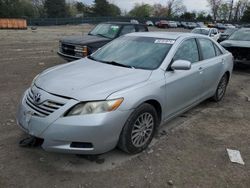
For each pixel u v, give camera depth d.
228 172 3.84
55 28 48.00
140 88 3.92
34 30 38.38
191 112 6.03
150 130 4.25
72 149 3.49
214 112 6.10
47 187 3.36
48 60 11.79
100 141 3.53
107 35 10.18
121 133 3.79
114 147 3.77
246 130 5.23
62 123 3.44
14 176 3.52
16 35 26.64
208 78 5.78
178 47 4.93
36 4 81.38
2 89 7.03
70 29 45.06
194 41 5.50
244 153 4.37
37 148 4.13
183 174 3.73
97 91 3.62
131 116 3.79
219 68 6.21
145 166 3.85
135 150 4.04
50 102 3.58
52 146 3.51
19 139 4.38
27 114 3.73
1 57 12.20
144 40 5.17
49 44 18.86
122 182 3.50
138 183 3.50
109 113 3.53
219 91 6.66
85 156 3.98
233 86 8.62
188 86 5.00
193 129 5.14
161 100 4.30
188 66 4.40
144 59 4.67
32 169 3.66
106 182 3.48
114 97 3.60
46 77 4.15
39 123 3.54
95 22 66.75
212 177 3.71
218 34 18.83
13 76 8.52
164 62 4.55
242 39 11.38
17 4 68.38
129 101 3.72
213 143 4.64
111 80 3.94
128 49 5.03
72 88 3.68
